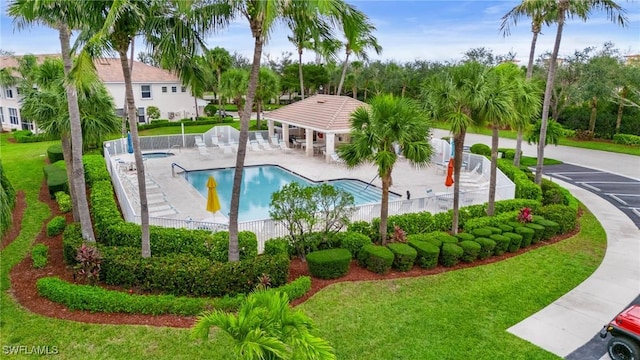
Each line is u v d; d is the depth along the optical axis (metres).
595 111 37.00
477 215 14.21
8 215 7.93
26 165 22.50
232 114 54.69
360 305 8.74
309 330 5.47
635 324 6.89
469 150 29.31
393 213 13.82
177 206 16.03
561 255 11.95
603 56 35.88
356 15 9.18
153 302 8.10
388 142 10.69
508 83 12.57
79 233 10.97
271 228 11.96
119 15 7.96
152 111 40.12
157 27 9.09
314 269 9.86
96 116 13.70
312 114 27.28
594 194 19.80
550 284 10.04
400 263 10.36
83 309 8.21
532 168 25.81
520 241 12.00
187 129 38.34
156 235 10.58
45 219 13.98
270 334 5.00
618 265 11.33
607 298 9.41
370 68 53.31
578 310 8.84
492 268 10.87
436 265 10.82
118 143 26.39
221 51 40.25
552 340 7.70
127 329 7.58
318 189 11.12
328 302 8.82
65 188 16.31
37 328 7.61
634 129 35.69
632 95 36.09
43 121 12.66
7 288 9.16
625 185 21.69
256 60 8.60
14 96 40.78
